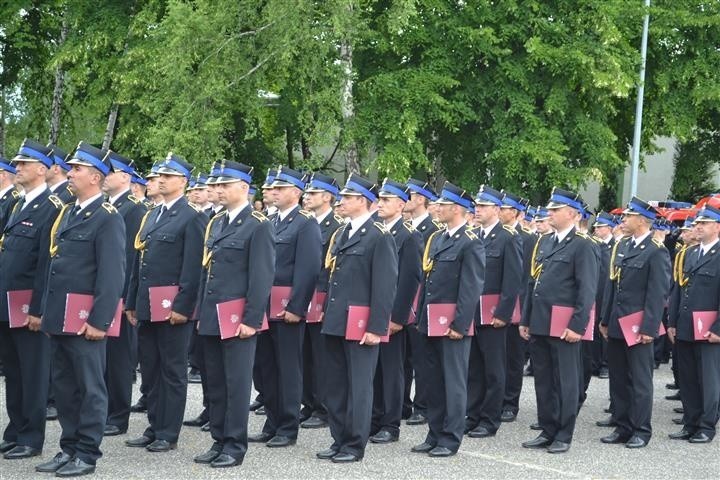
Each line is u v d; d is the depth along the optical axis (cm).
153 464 1064
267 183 1362
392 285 1117
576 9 3312
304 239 1230
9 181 1298
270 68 3306
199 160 3133
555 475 1088
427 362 1193
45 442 1153
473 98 3366
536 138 3253
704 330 1316
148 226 1179
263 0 3269
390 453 1173
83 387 1006
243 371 1071
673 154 4850
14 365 1095
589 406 1577
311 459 1120
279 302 1215
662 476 1105
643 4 3578
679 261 1478
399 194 1187
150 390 1171
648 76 3741
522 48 3350
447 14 3341
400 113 3259
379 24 3388
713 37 3672
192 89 3152
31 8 4050
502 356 1316
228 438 1070
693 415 1338
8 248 1076
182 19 3095
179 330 1143
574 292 1223
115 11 3512
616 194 4369
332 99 3195
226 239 1079
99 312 996
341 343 1133
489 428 1306
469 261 1162
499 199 1362
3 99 4456
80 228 1014
